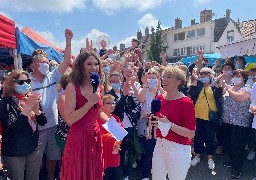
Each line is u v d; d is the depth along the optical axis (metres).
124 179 4.81
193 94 5.78
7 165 3.39
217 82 5.65
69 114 2.67
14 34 5.68
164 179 3.40
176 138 3.18
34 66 4.05
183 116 3.17
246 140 5.20
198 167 5.70
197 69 6.32
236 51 8.33
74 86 2.72
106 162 4.00
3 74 8.69
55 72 4.19
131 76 4.69
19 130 3.33
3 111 3.26
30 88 3.49
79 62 2.75
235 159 5.13
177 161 3.18
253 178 5.12
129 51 7.22
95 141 2.78
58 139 4.06
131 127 4.70
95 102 2.60
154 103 3.26
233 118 5.11
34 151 3.63
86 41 4.36
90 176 2.73
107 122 3.42
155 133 3.40
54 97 4.16
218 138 6.50
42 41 9.40
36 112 3.52
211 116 5.50
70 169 2.76
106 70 5.49
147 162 4.81
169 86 3.22
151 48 44.25
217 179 5.09
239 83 5.19
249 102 5.05
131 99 4.72
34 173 3.75
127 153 4.75
